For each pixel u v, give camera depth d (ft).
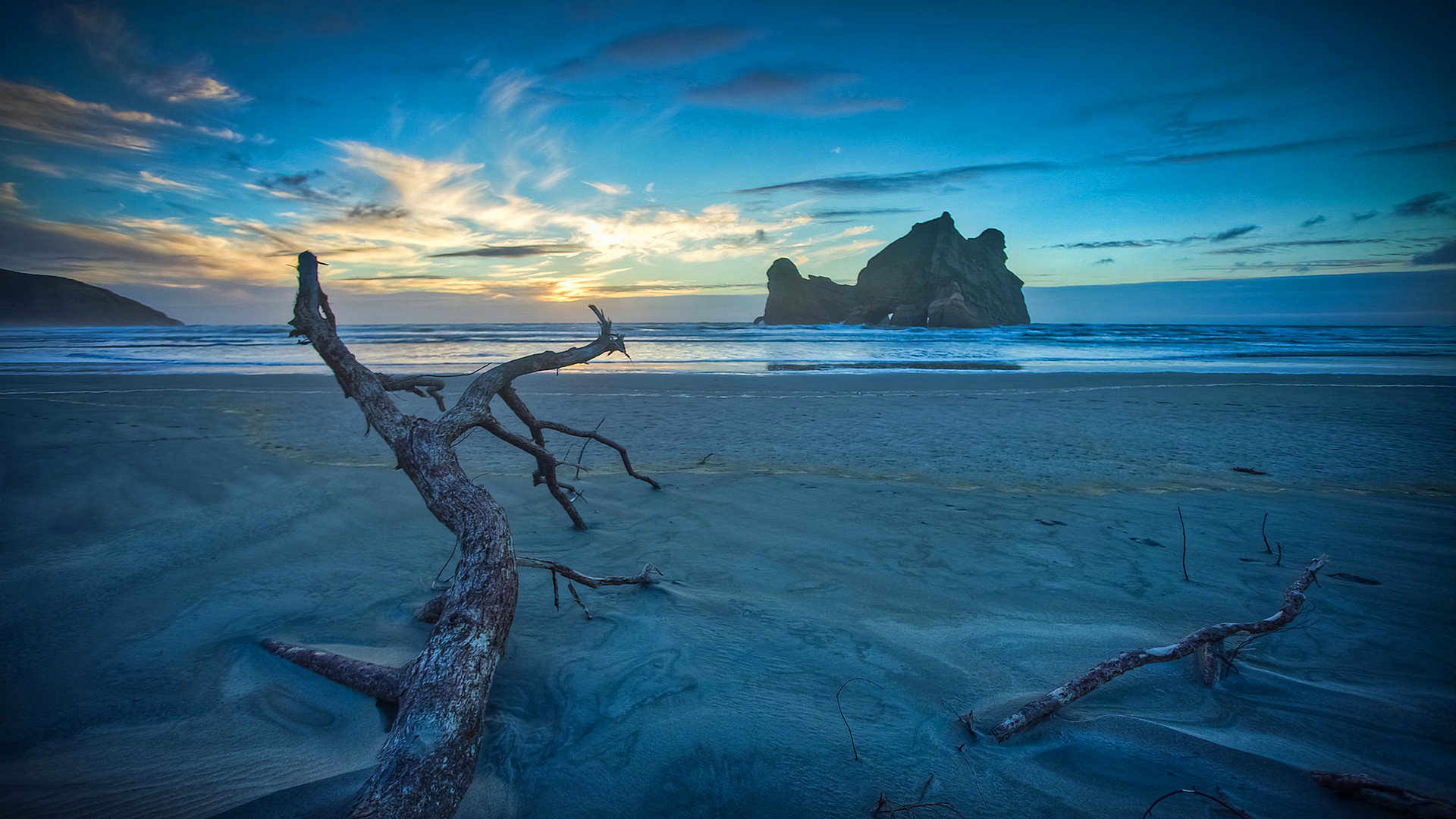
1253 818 5.85
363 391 11.56
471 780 6.24
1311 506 18.02
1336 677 8.63
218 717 7.75
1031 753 6.98
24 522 15.24
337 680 8.21
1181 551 14.23
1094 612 10.96
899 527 15.89
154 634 9.99
